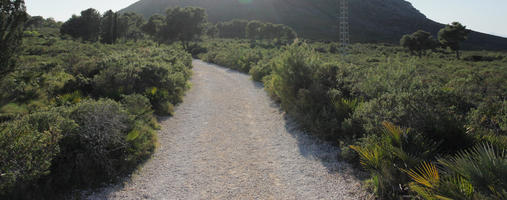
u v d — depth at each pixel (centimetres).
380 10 17538
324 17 16412
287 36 8644
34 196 415
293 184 500
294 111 916
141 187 495
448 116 515
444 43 5516
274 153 650
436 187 331
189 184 507
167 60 2070
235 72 2420
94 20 5303
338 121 701
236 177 534
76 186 472
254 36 9006
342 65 1023
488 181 308
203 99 1298
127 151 566
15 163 375
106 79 1050
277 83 1065
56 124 471
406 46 5759
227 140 749
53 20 7688
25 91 738
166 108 991
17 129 419
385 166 447
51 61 1477
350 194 452
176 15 5847
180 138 762
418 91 586
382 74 825
